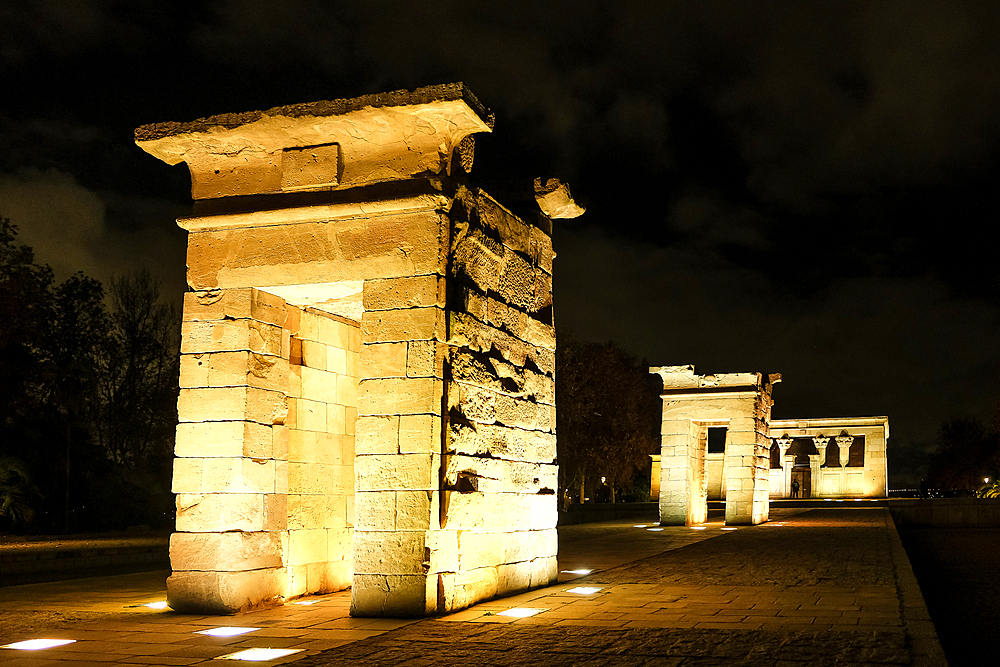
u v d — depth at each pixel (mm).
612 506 36344
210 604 9734
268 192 10664
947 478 54156
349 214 10117
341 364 12430
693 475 28312
